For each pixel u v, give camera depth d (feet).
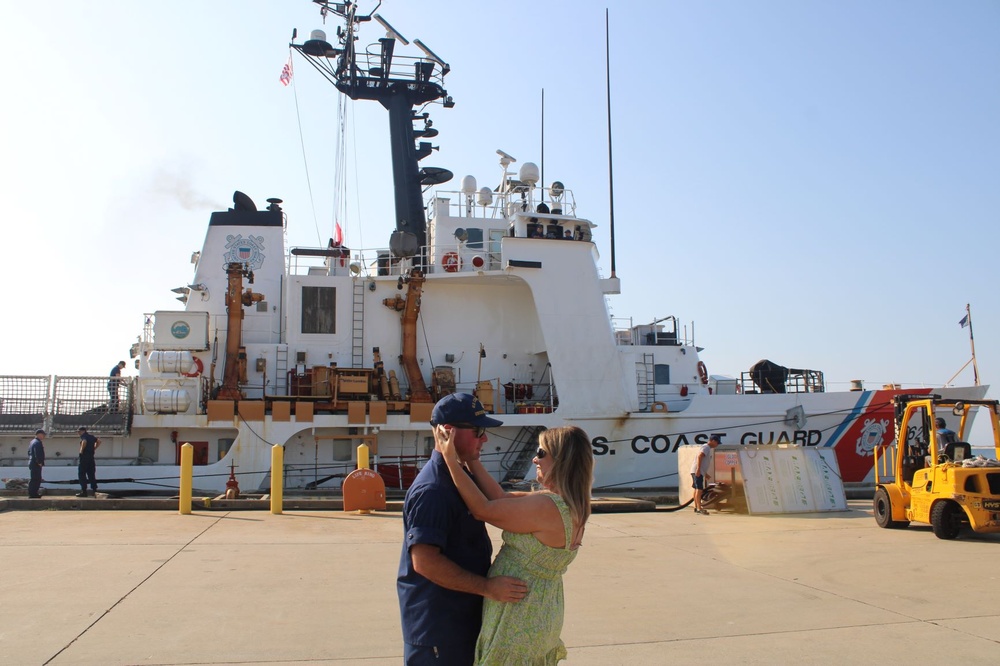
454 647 12.55
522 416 64.80
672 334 80.48
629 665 19.29
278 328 67.72
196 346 61.26
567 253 68.03
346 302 67.21
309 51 76.07
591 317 67.72
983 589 28.07
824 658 19.97
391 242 64.64
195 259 71.46
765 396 69.15
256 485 59.98
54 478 57.67
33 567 29.30
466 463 13.84
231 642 20.54
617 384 67.21
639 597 26.53
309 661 19.13
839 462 69.87
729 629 22.61
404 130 76.95
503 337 70.03
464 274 66.49
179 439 61.36
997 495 37.86
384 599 25.36
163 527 40.32
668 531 42.50
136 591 25.84
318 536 37.99
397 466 63.72
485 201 74.43
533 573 12.67
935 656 20.20
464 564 12.85
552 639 12.71
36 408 57.67
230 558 31.83
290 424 60.80
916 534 41.55
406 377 67.10
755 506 50.21
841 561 33.45
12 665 18.39
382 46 77.41
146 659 19.03
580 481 13.16
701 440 67.67
